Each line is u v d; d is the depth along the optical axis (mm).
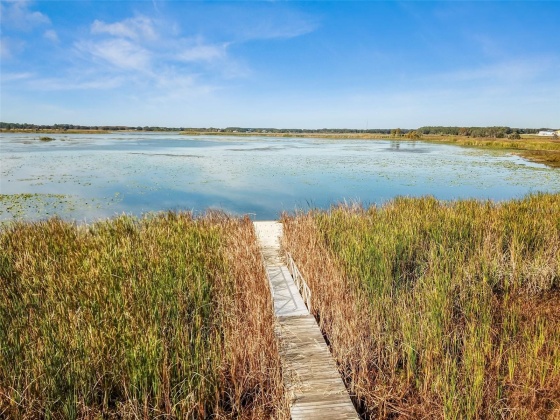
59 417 3008
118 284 4906
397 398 3510
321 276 5445
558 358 3605
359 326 4320
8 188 14820
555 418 3162
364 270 5668
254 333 4098
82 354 3518
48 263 5699
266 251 7375
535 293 5465
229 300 4777
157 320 4145
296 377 3598
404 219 7855
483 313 4508
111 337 3725
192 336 3955
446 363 3539
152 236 6973
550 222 7352
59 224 7680
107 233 7129
